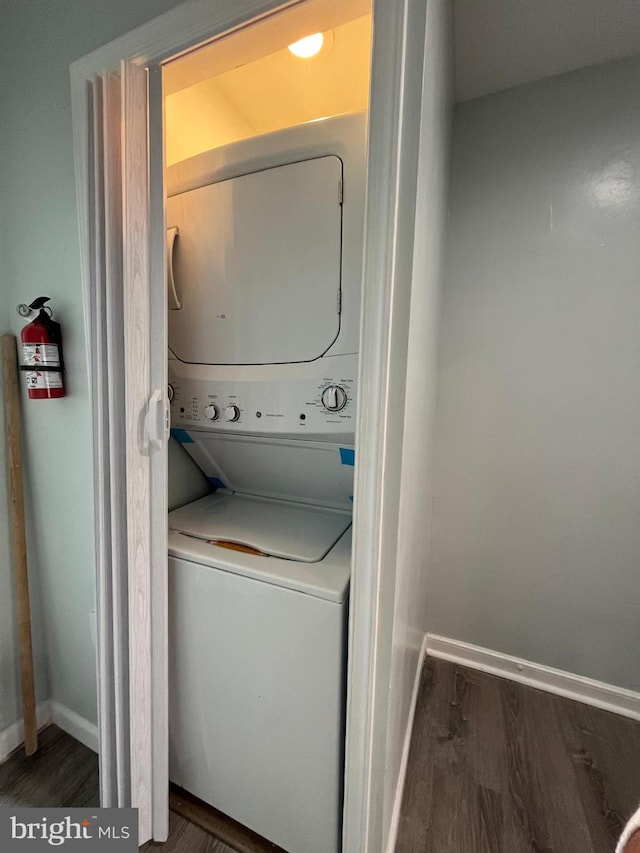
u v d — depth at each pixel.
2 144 1.25
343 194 0.98
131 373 1.03
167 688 1.15
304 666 0.98
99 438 1.07
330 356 1.03
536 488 1.75
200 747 1.18
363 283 0.75
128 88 0.95
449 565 1.93
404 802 1.30
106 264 1.00
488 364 1.77
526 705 1.71
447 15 1.08
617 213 1.52
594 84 1.50
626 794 1.34
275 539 1.16
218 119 1.57
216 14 0.83
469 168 1.71
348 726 0.91
